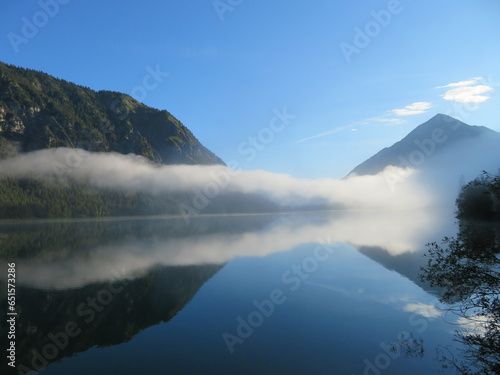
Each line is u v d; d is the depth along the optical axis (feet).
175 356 60.80
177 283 116.88
